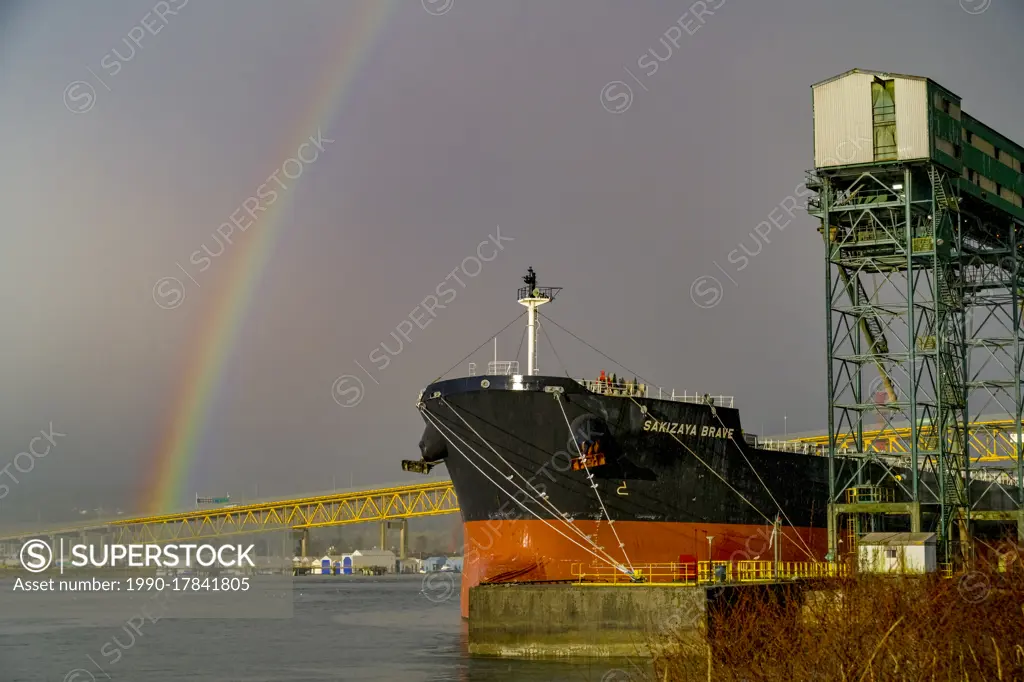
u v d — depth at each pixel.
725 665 44.22
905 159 68.56
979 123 74.81
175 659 71.06
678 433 68.06
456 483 69.38
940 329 69.25
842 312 71.31
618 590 54.28
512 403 64.62
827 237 70.75
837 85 70.69
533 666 54.31
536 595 56.12
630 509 66.62
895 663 38.91
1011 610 43.75
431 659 66.31
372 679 57.78
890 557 61.75
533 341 69.19
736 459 71.56
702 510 69.69
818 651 41.06
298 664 66.25
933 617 41.22
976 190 73.75
